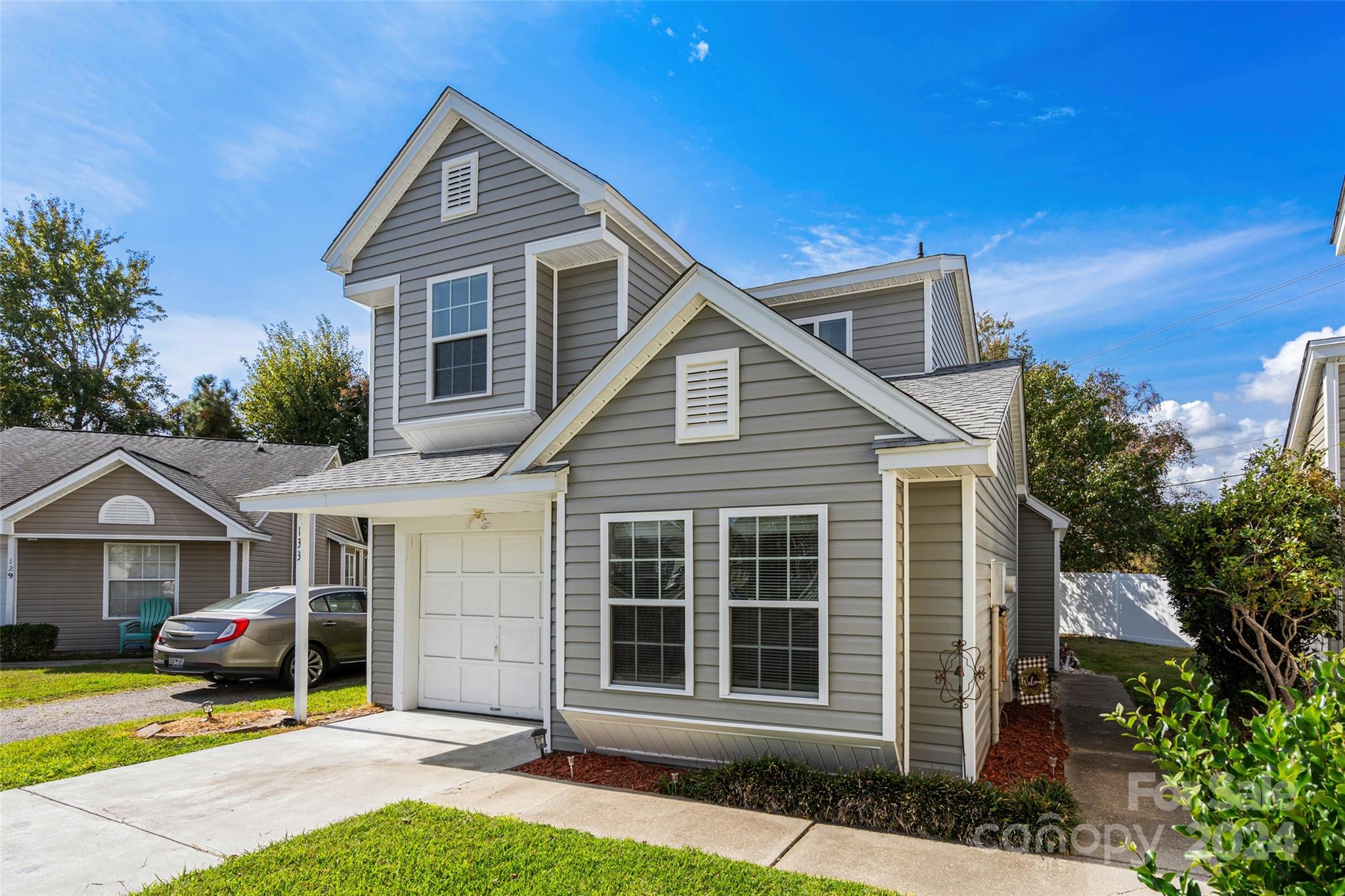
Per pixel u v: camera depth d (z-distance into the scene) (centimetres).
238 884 432
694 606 634
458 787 625
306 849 481
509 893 416
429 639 976
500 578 927
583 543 695
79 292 3222
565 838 497
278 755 736
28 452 1897
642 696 650
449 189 946
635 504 670
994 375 813
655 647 654
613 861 455
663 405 665
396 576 982
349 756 730
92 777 659
